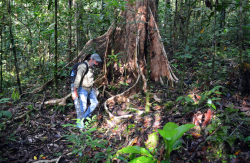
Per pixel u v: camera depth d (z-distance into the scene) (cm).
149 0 496
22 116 382
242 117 254
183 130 170
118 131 340
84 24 526
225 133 236
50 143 326
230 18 536
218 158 223
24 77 608
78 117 372
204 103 299
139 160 185
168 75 459
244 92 307
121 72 496
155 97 404
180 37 529
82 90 371
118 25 499
